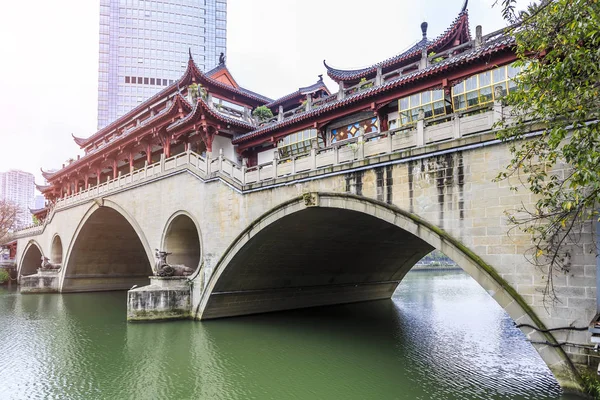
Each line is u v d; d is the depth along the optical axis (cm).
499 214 1250
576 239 1080
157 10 11444
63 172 5244
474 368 1680
